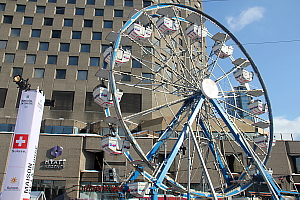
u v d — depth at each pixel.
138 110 48.78
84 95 48.91
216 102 27.78
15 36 52.91
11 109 47.25
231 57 32.72
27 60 51.31
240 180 26.94
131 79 50.38
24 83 18.91
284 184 39.41
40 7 55.59
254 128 44.75
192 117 25.61
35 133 18.20
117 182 35.50
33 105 18.39
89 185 35.56
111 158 38.34
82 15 55.28
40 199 31.83
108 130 43.00
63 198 35.75
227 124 26.78
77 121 43.69
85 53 52.06
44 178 36.69
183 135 24.70
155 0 59.06
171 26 28.27
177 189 25.70
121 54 24.95
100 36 53.94
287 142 42.16
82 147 38.75
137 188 20.86
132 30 26.50
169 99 52.72
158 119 44.16
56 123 42.38
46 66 50.72
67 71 50.53
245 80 30.56
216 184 38.31
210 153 40.06
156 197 21.78
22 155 17.36
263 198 35.06
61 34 53.47
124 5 56.97
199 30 29.50
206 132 31.28
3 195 16.61
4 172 35.88
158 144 26.84
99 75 25.80
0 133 37.69
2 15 54.28
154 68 52.03
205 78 29.52
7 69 50.03
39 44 52.72
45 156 37.75
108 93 24.66
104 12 55.72
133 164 23.00
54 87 49.12
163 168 22.77
